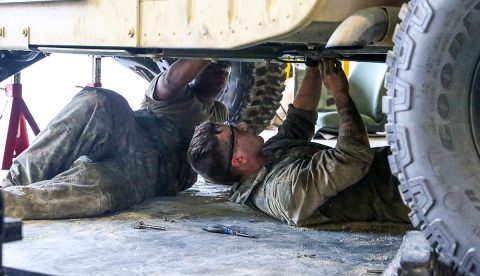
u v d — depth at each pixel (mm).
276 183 3656
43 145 4098
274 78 5484
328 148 3889
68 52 3879
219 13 3066
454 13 2336
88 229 3584
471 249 2334
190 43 3189
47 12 3742
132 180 4074
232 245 3332
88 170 3902
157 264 3008
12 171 4102
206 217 3930
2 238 2088
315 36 3215
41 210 3717
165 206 4199
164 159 4387
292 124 4094
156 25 3312
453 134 2383
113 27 3453
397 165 2463
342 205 3684
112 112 4160
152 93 4551
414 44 2406
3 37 3951
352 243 3381
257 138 3805
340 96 3627
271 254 3176
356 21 2660
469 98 2377
